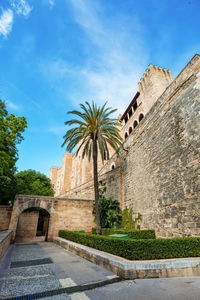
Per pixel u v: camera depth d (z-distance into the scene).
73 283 4.82
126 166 18.86
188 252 6.18
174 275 5.25
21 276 5.56
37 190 32.97
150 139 13.67
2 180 17.31
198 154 8.13
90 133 16.77
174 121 10.51
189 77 9.59
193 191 8.19
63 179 59.62
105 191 22.83
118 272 5.43
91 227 20.33
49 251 11.45
